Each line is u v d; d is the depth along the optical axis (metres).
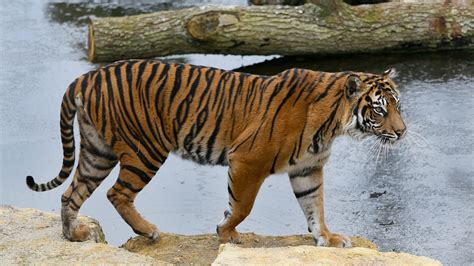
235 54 18.48
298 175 10.29
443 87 17.31
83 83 9.98
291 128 9.83
